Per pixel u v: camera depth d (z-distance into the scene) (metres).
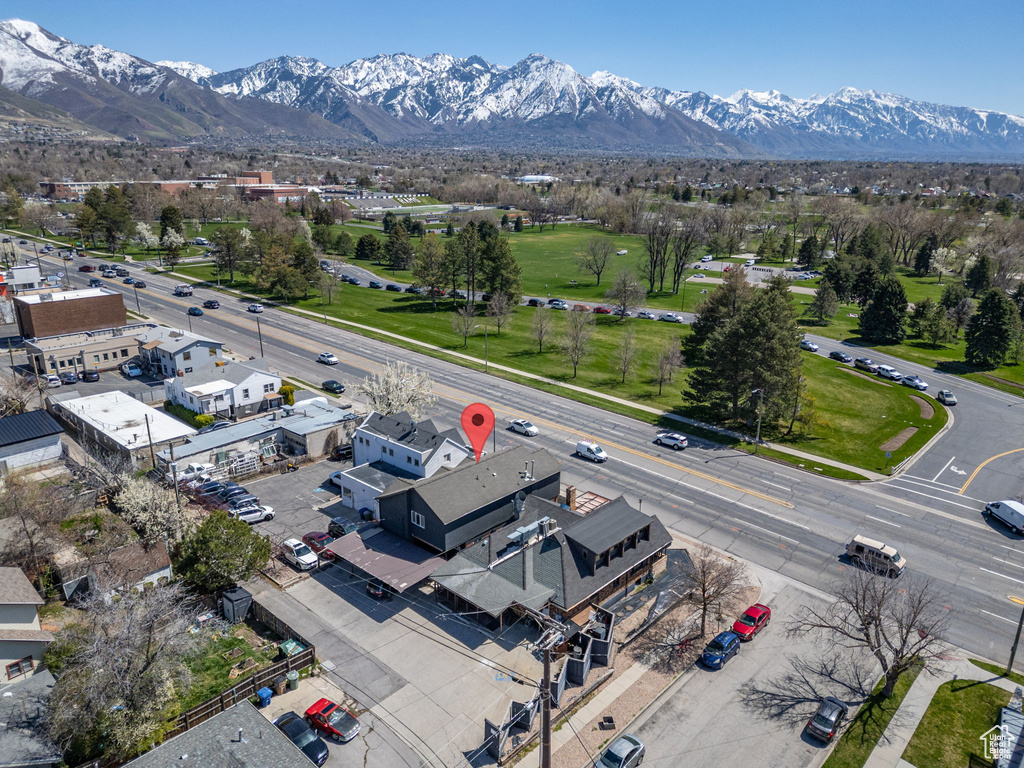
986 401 90.88
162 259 168.00
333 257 184.88
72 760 31.92
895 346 118.19
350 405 80.12
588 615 43.41
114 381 90.00
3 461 61.91
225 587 44.34
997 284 152.62
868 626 38.16
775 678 38.88
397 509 49.69
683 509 58.22
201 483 58.94
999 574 49.59
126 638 32.59
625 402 86.38
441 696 36.62
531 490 54.03
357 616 43.31
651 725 35.09
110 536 47.84
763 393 73.00
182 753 28.98
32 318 94.88
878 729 35.16
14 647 36.53
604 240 179.50
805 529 55.44
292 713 33.94
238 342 106.06
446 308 137.50
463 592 42.09
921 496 61.91
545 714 24.31
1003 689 38.25
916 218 196.88
